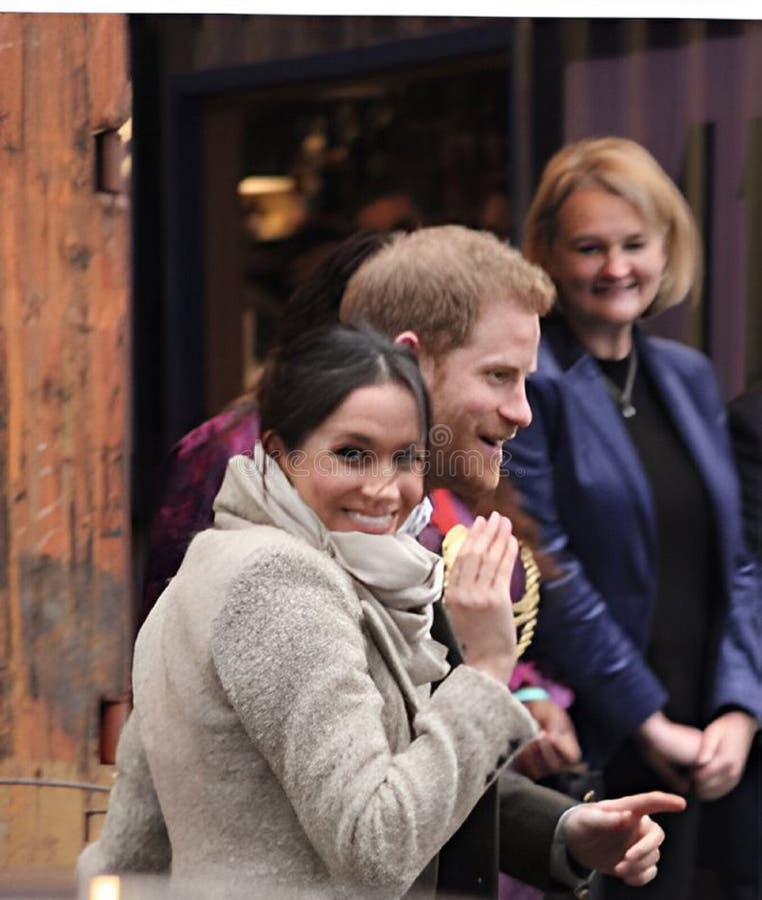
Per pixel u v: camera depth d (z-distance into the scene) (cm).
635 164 762
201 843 426
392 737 436
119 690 671
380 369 446
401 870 409
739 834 750
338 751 404
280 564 420
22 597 657
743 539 752
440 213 909
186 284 815
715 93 768
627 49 774
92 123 672
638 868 563
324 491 444
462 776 424
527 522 710
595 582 727
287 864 420
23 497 659
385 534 448
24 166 657
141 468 768
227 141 825
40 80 658
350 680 411
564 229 765
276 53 781
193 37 775
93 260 675
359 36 780
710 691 746
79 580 669
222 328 835
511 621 466
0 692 652
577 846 560
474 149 900
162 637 440
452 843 479
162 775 434
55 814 649
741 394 757
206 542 439
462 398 580
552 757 711
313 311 593
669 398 747
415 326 580
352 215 915
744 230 764
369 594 447
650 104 774
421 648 457
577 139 779
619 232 755
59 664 662
